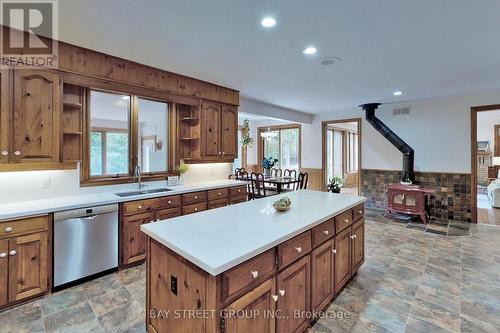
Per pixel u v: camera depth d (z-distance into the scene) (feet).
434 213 17.99
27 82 8.05
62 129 8.86
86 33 8.13
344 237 8.14
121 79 10.35
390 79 13.03
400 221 16.79
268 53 9.73
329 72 11.90
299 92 15.74
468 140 16.66
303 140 25.16
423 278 9.22
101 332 6.42
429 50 9.40
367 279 9.15
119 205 9.57
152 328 5.89
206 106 13.67
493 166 29.84
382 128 19.01
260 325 4.91
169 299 5.27
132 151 11.51
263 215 7.02
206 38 8.47
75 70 9.10
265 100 17.97
